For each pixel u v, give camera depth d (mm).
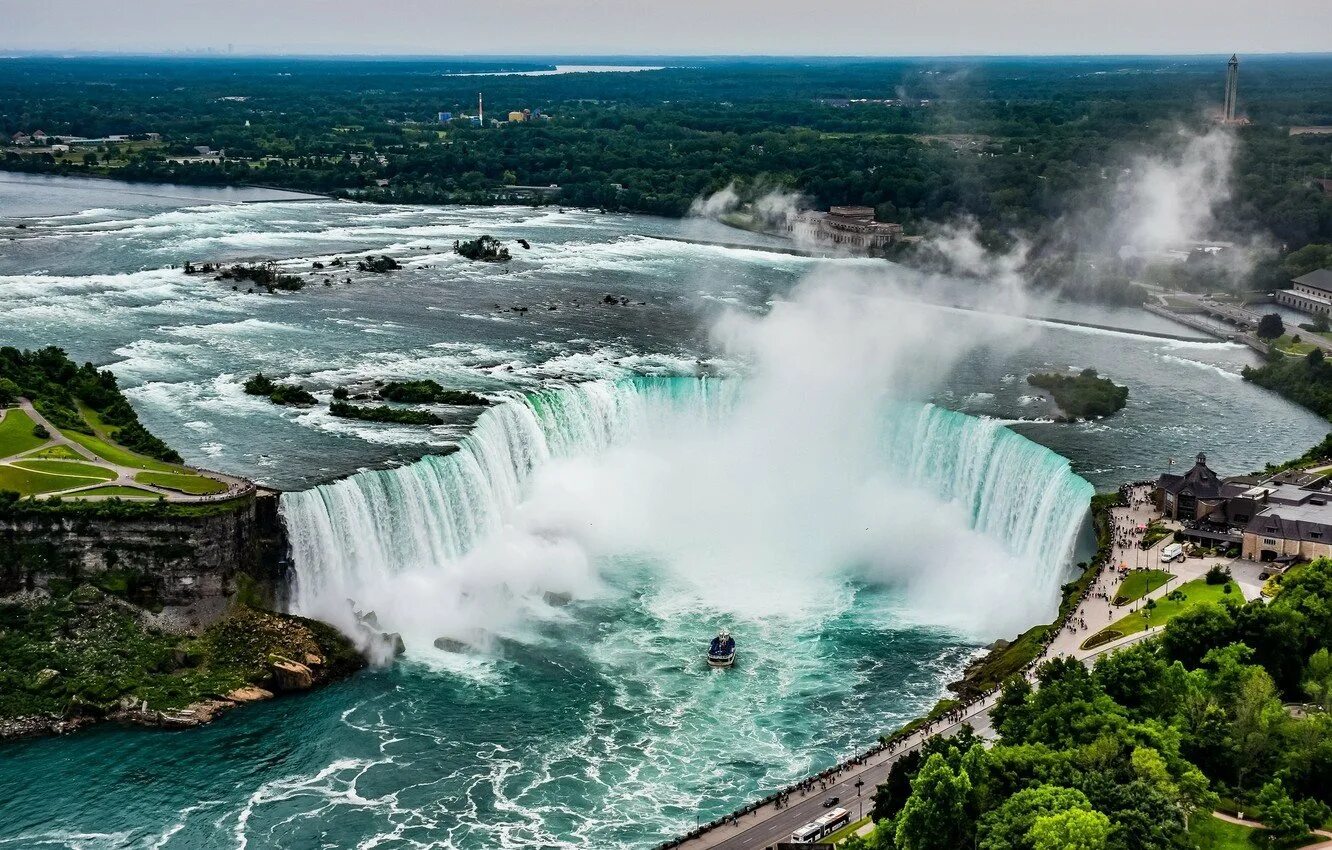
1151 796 162500
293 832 189125
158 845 185750
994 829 159875
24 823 189000
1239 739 182500
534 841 188375
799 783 198500
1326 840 166875
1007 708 193750
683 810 195875
